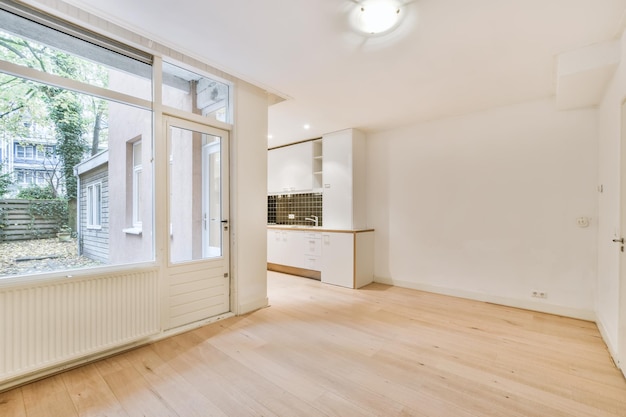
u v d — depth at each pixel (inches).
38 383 72.9
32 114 78.5
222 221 119.4
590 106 117.6
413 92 122.7
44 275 75.4
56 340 75.5
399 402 66.8
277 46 90.8
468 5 70.9
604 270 103.6
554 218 124.9
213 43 89.6
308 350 91.4
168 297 101.3
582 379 76.1
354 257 164.2
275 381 74.6
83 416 61.6
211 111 117.9
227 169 121.0
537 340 99.0
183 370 79.6
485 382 74.7
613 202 92.5
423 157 161.6
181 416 61.9
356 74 108.0
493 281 139.3
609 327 94.6
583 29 80.0
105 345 83.9
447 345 95.2
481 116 143.2
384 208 176.9
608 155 99.2
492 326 111.0
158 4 72.5
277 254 205.3
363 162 182.4
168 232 101.3
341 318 118.7
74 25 81.7
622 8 71.1
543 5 70.6
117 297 86.7
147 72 97.3
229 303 121.6
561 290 123.1
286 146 214.7
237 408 64.5
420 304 136.9
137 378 75.7
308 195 213.0
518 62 97.9
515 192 134.0
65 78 81.2
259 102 128.0
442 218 154.9
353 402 66.7
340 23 79.1
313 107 140.3
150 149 98.6
